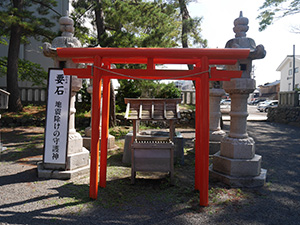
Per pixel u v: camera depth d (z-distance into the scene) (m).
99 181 3.91
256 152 6.48
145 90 10.32
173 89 11.97
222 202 3.36
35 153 5.96
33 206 3.13
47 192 3.55
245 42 4.16
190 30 10.11
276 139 8.41
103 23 9.20
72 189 3.67
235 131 4.21
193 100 13.73
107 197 3.47
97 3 8.70
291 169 4.94
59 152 4.19
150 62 3.36
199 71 3.30
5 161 5.23
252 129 10.74
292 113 12.45
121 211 3.08
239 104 4.17
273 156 6.04
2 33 10.73
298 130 10.47
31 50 14.25
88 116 10.40
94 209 3.10
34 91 12.88
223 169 4.12
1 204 3.16
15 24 9.41
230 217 2.97
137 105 4.01
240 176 3.96
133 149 3.94
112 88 9.62
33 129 9.54
